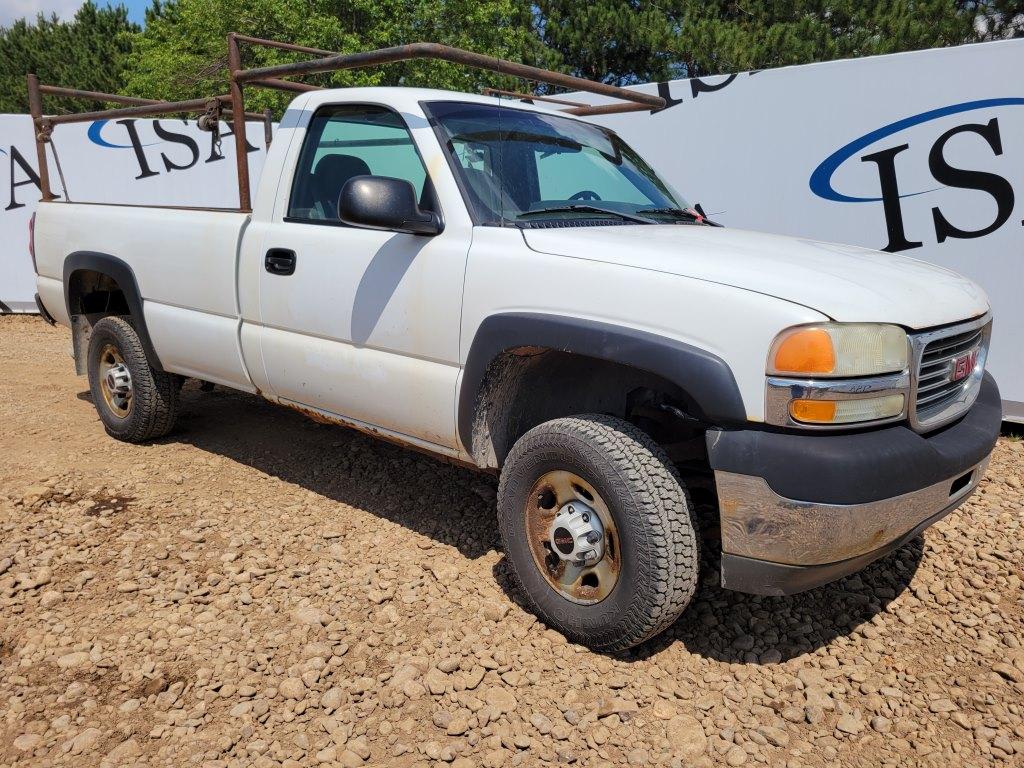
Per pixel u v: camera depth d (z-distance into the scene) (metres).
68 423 5.42
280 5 17.95
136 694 2.69
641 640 2.80
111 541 3.71
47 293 5.31
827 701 2.76
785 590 2.62
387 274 3.32
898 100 5.66
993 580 3.58
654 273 2.68
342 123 3.72
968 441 2.83
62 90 5.81
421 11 18.27
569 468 2.86
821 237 6.10
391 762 2.43
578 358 3.17
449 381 3.15
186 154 10.47
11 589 3.28
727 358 2.50
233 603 3.23
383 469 4.61
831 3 19.62
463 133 3.39
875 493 2.44
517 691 2.74
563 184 3.59
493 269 3.00
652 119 6.63
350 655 2.91
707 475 3.20
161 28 23.25
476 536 3.84
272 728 2.55
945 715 2.71
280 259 3.75
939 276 3.06
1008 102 5.30
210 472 4.55
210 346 4.18
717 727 2.62
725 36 19.58
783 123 6.09
